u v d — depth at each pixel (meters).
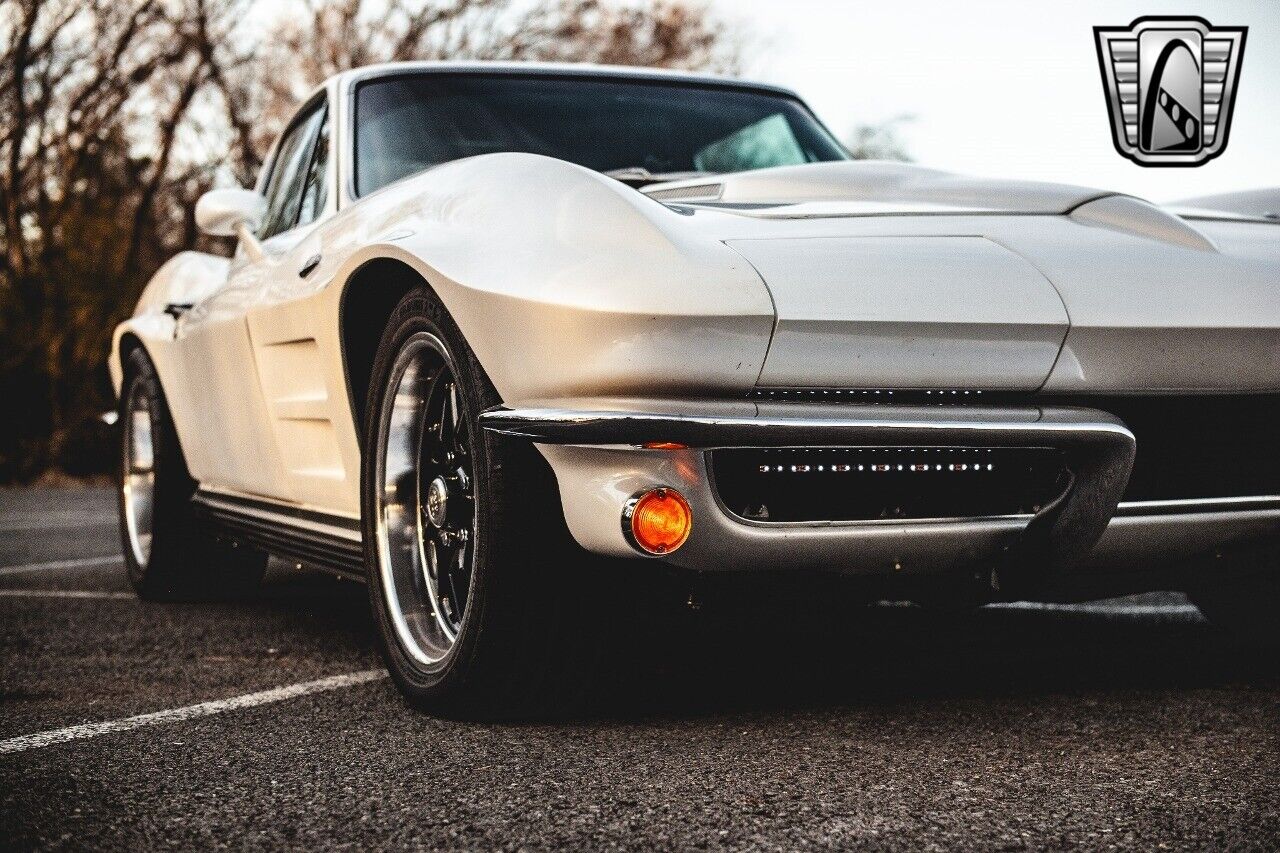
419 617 2.51
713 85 3.85
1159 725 2.27
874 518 2.13
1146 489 2.30
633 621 2.28
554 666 2.26
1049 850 1.65
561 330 2.03
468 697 2.30
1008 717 2.33
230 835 1.75
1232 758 2.06
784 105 3.87
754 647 3.00
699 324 1.99
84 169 13.05
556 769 2.03
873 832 1.72
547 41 17.11
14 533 6.51
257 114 15.27
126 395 4.41
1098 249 2.31
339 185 3.27
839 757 2.08
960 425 2.08
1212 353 2.27
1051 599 2.44
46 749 2.22
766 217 2.29
